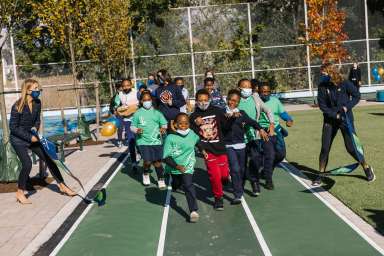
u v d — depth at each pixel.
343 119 9.81
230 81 34.31
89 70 34.44
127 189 10.91
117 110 12.76
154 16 33.97
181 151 8.27
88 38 22.55
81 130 19.20
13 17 11.84
